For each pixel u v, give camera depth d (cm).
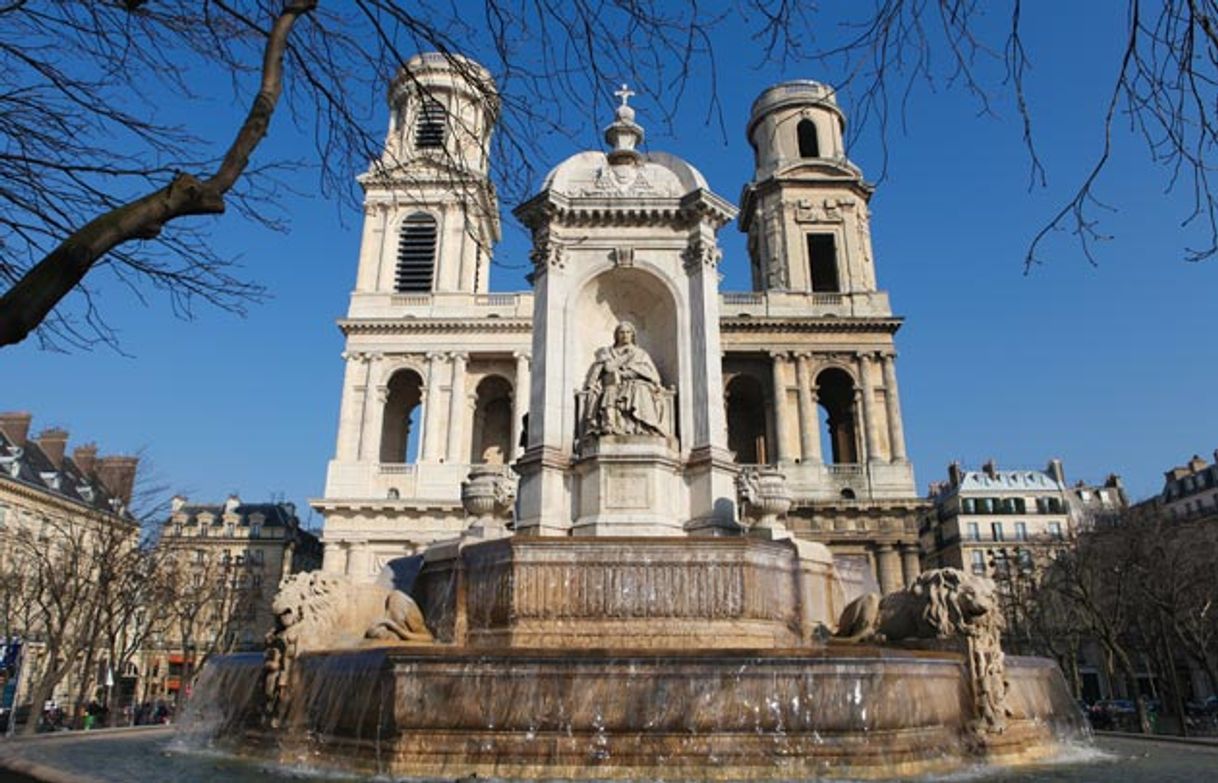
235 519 7744
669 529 1686
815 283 5984
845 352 5169
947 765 1008
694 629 1369
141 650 6069
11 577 3962
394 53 681
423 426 4944
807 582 1527
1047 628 5266
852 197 5641
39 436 5919
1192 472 7431
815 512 4719
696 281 1930
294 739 1066
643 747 914
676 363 1905
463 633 1417
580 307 1966
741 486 1784
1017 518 8094
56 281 425
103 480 5956
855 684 964
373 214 5459
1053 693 1337
